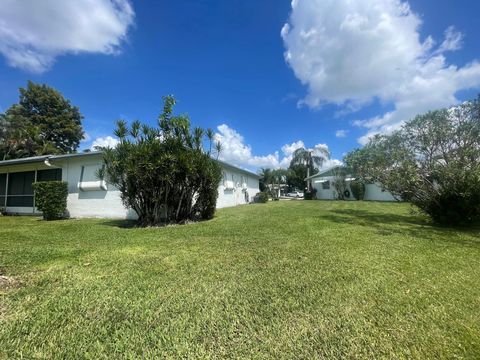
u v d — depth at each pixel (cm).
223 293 276
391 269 355
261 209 1359
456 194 720
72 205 1101
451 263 385
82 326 212
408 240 546
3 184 1342
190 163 806
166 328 210
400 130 885
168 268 357
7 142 2455
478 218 711
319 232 635
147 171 747
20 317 224
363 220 867
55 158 1077
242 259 401
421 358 175
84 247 484
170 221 843
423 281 313
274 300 260
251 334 203
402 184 846
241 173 2058
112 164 775
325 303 254
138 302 254
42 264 371
